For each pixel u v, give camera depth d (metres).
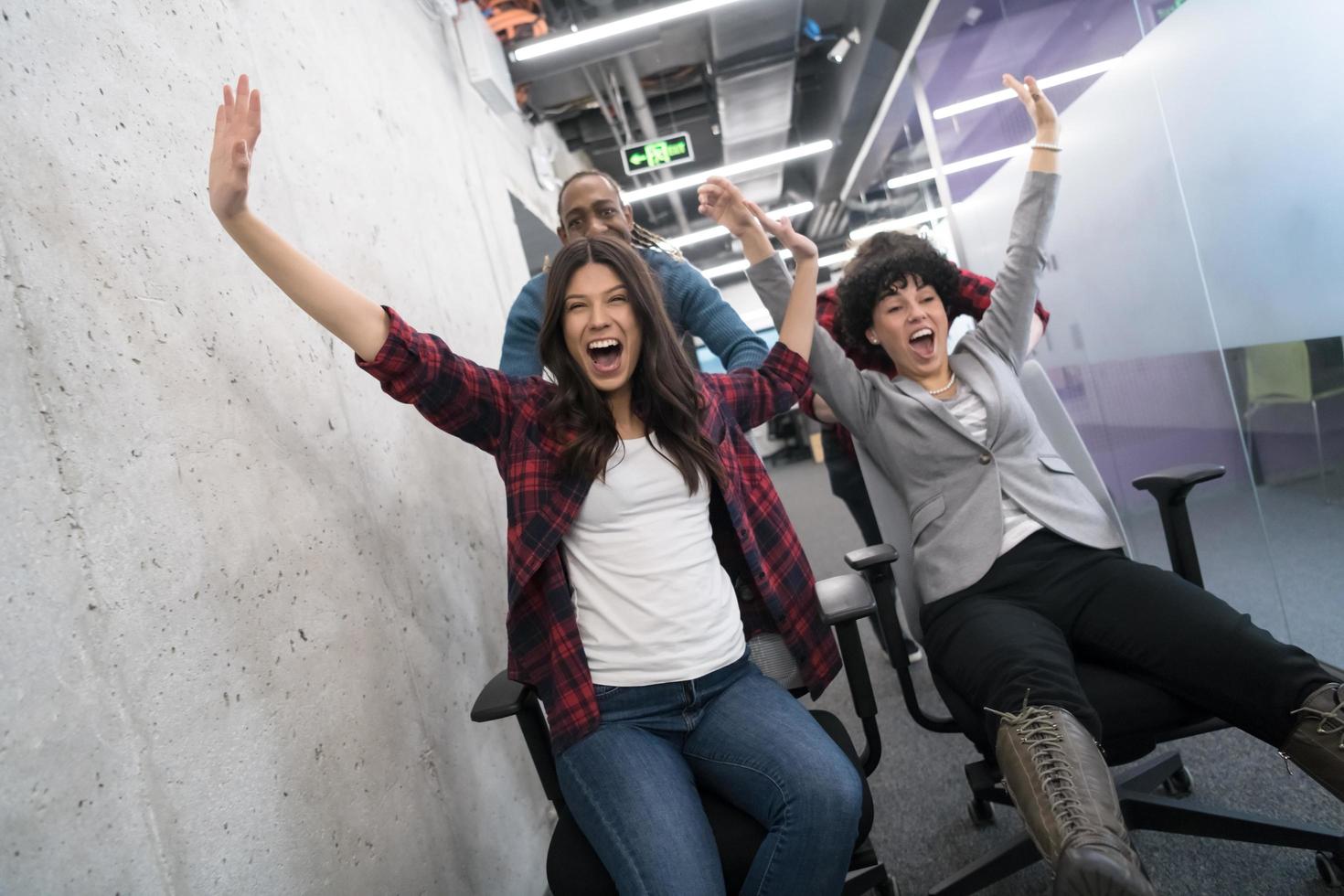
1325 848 1.25
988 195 3.21
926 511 1.58
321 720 1.10
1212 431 2.06
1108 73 2.14
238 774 0.92
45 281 0.80
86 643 0.76
